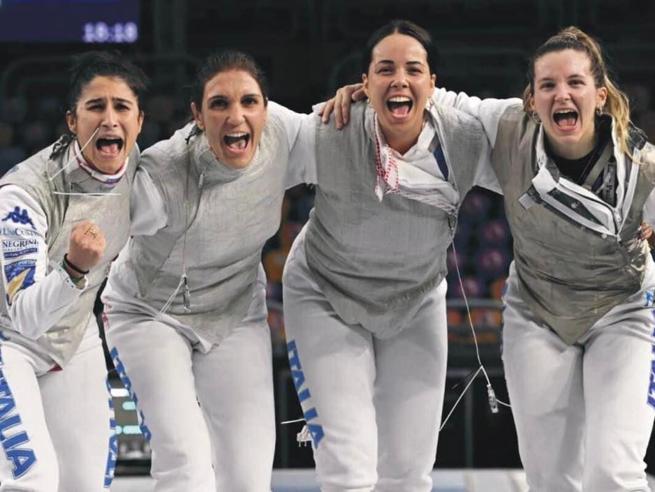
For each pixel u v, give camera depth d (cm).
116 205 888
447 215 944
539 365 933
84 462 899
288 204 2147
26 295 829
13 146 2292
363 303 962
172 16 2266
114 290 955
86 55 888
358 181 916
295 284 983
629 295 934
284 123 930
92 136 862
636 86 2305
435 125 918
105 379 930
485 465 1466
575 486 945
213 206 905
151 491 1290
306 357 953
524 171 908
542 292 944
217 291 941
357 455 917
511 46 2386
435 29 2423
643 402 894
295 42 2389
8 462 828
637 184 888
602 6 2425
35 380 880
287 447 1493
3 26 2247
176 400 895
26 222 853
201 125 902
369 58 909
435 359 986
